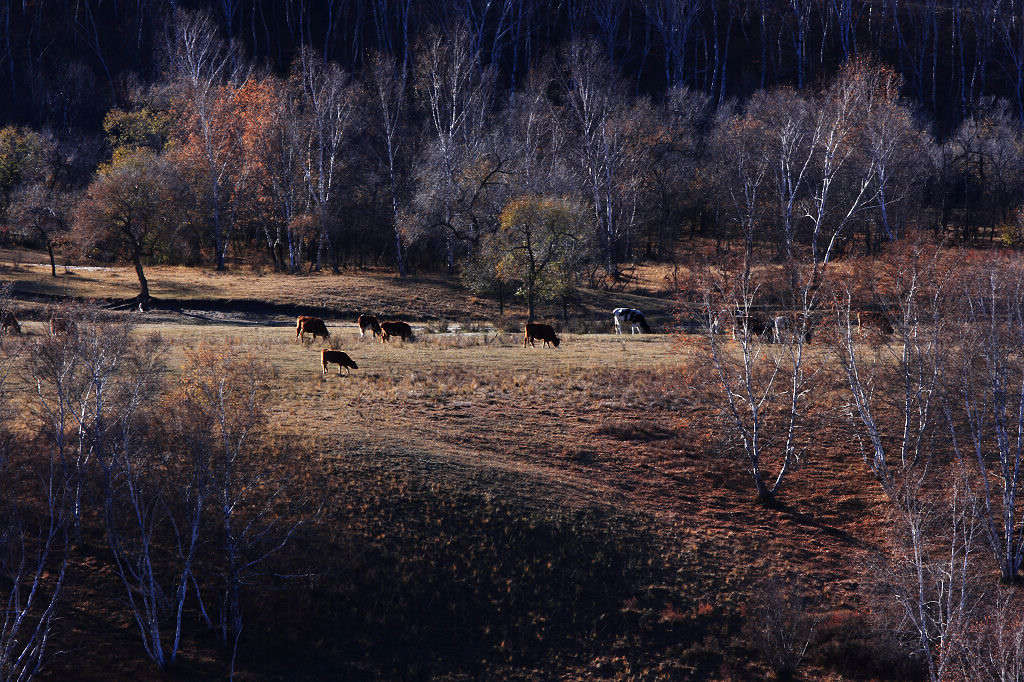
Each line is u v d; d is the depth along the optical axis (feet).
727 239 296.10
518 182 249.75
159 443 67.56
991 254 111.04
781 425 103.30
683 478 92.58
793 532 83.46
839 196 244.63
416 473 81.15
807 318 102.99
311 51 301.84
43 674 53.78
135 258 197.06
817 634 68.03
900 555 77.82
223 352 82.12
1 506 64.54
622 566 73.26
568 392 112.47
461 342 142.20
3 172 322.55
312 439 83.87
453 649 62.49
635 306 221.25
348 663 59.62
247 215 268.82
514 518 76.59
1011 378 91.91
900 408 100.32
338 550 69.26
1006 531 80.18
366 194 282.97
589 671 62.03
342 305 206.80
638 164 296.30
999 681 60.13
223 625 59.41
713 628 67.97
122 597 61.57
